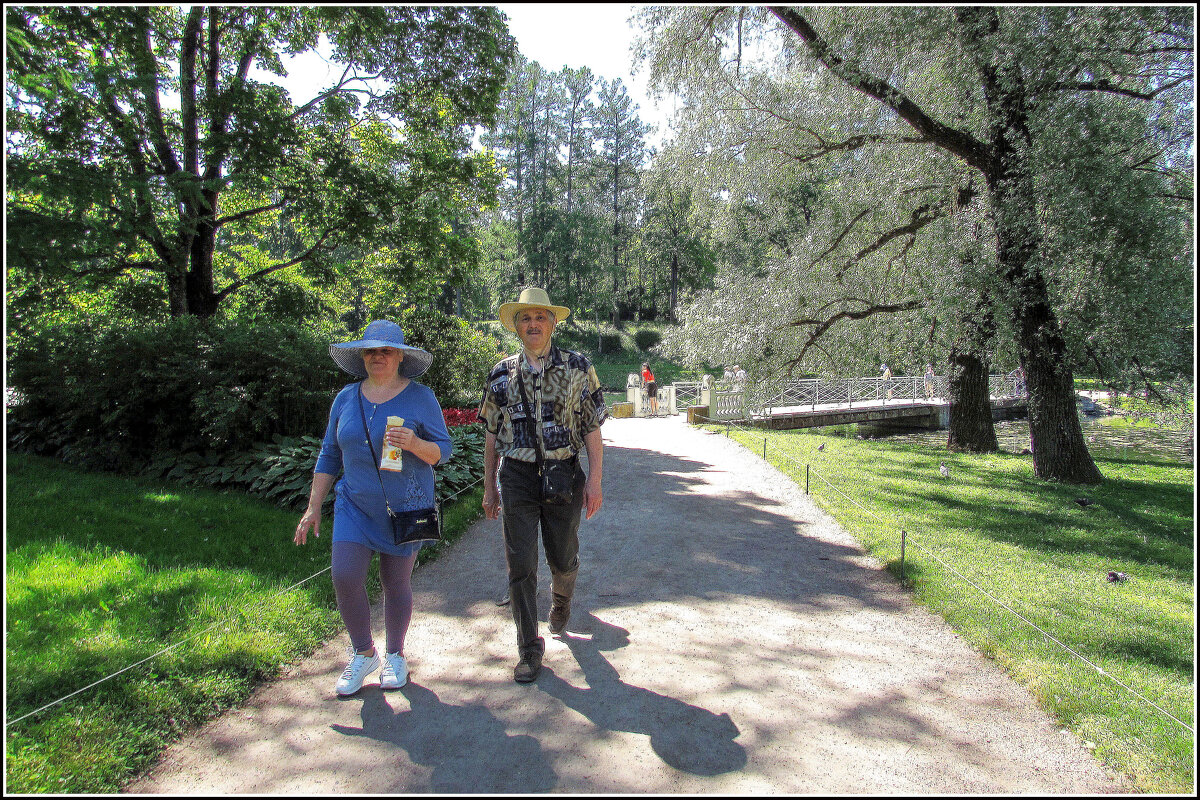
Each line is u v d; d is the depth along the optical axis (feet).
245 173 33.53
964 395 47.34
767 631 13.44
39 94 22.72
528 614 11.18
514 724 9.75
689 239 151.94
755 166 38.45
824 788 8.29
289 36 39.78
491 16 38.14
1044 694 10.66
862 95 34.86
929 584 16.10
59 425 26.53
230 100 34.09
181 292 37.27
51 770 8.24
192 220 32.73
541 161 165.27
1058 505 28.12
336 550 10.30
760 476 32.14
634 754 9.00
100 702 9.87
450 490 24.20
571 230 152.87
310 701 10.46
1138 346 32.50
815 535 21.50
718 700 10.50
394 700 10.47
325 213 38.42
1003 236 32.55
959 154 33.42
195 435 25.67
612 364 146.00
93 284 35.55
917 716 10.13
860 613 14.58
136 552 16.76
